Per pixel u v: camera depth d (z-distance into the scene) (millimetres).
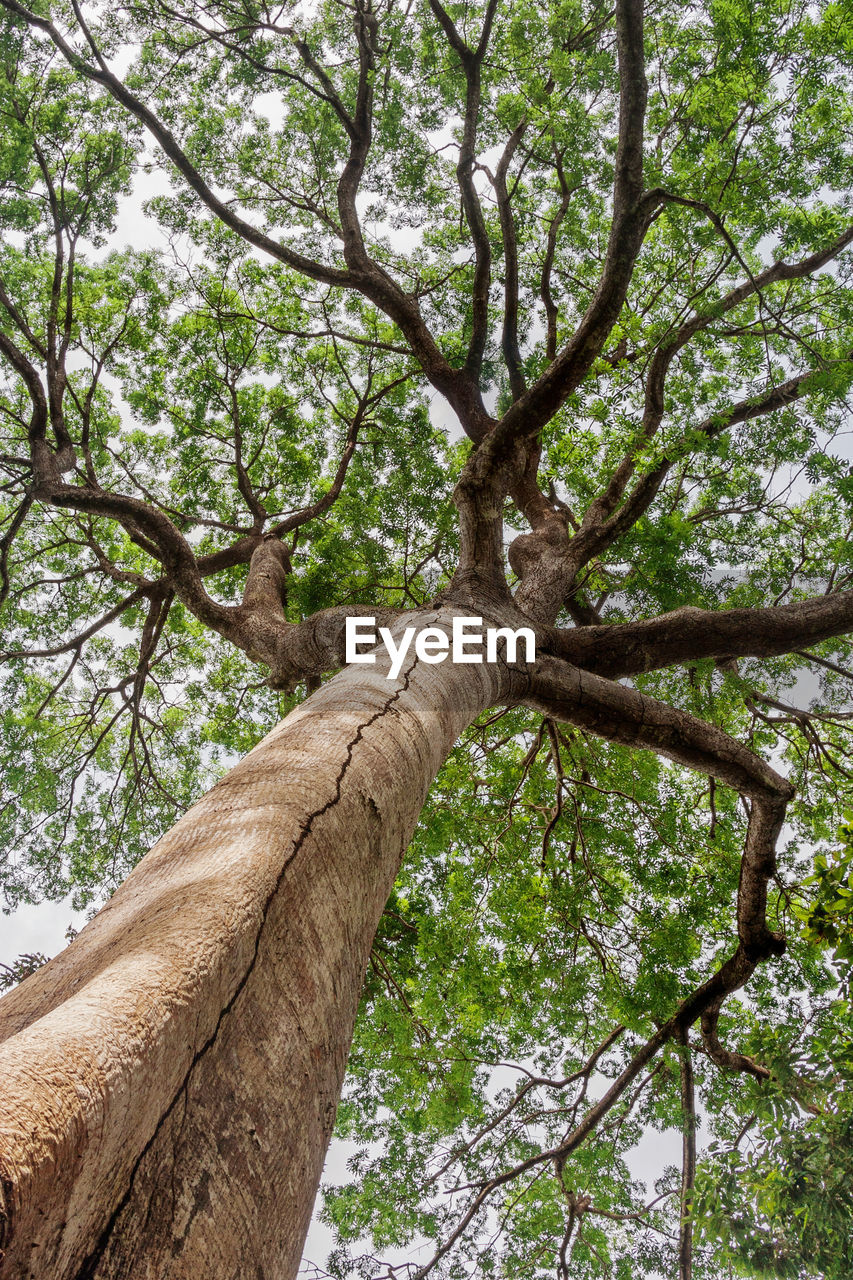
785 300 7297
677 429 6133
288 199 9891
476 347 7969
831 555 8289
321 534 9875
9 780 10289
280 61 9383
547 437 8156
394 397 11188
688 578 6770
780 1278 4859
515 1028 9523
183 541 7102
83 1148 1023
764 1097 5352
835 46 5785
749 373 8305
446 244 10852
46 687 11242
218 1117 1354
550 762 9594
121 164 9125
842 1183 4633
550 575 6258
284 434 11617
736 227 7090
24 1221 915
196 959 1458
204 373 10875
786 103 6062
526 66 7902
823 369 6070
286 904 1823
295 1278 1411
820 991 8391
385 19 8797
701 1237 5340
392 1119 9297
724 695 7578
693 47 6668
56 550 11484
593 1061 8688
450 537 8602
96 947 1712
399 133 9328
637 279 8438
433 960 8391
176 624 11406
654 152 7691
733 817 9484
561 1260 8273
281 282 11133
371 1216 8844
